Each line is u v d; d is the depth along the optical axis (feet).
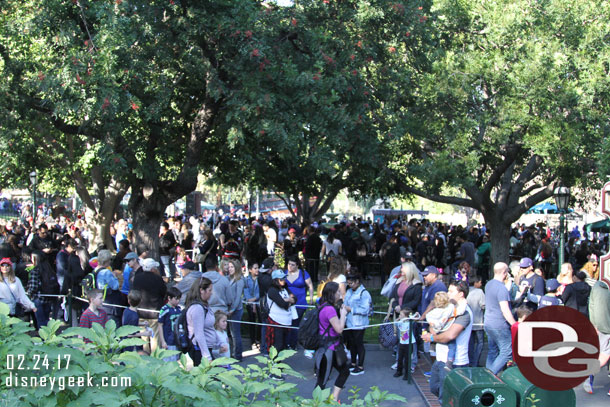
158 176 54.80
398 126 58.39
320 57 50.19
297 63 51.29
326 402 13.20
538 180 76.64
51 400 10.39
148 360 11.65
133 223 56.44
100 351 11.94
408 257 37.24
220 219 123.65
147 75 51.11
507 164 65.51
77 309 42.14
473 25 68.49
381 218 174.81
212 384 11.95
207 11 47.11
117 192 72.54
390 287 36.81
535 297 36.96
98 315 28.09
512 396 15.79
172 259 62.69
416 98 65.92
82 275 42.60
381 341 35.83
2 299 34.22
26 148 69.10
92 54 44.60
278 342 34.22
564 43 62.64
